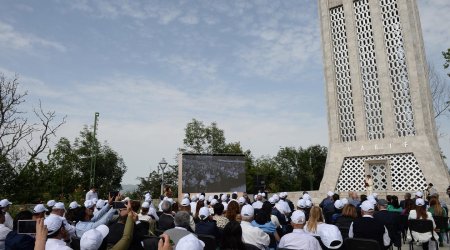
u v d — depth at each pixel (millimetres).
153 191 53469
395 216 9461
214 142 60750
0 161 21594
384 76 31547
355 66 33125
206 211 7844
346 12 34469
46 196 23016
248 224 6605
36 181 23938
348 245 6254
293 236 5504
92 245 4535
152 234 7816
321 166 73312
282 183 72312
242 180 32750
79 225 7660
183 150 60188
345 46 34500
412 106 29984
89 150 50719
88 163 49594
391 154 30203
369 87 32500
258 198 14727
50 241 4238
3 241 6770
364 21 33688
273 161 78625
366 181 27203
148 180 55031
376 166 31078
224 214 9727
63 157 32281
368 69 32781
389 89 31156
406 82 30828
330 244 6039
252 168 64125
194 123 60688
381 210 9609
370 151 31062
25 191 22766
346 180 32000
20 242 5121
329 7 35938
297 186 72438
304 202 9844
